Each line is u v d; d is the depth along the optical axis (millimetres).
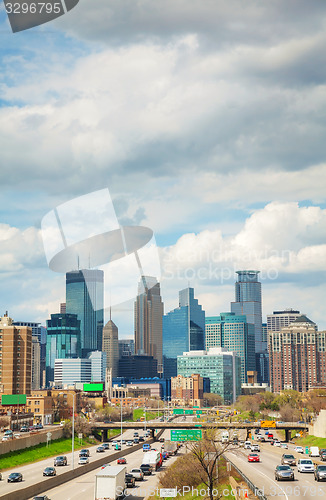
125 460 156750
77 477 128625
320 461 135250
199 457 91375
